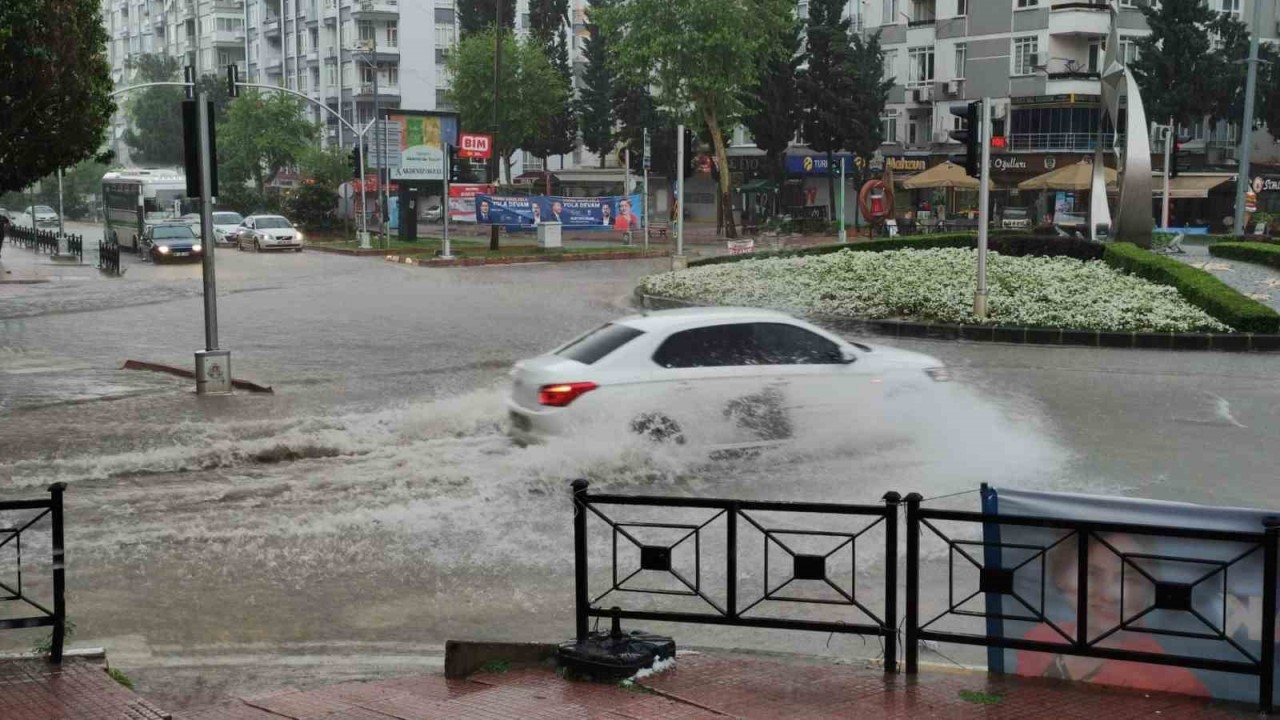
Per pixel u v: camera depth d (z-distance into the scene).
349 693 5.50
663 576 7.86
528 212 47.59
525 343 20.98
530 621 7.07
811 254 32.38
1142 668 5.36
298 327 23.67
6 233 62.72
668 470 10.66
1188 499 9.68
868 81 59.19
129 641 6.69
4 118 16.95
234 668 6.21
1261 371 17.75
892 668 5.66
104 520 9.26
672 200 68.06
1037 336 21.17
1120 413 13.90
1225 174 53.75
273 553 8.41
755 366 11.04
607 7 55.12
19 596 5.82
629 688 5.46
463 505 9.67
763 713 5.07
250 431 12.85
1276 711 5.02
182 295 31.27
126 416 14.02
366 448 11.84
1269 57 53.97
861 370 11.43
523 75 67.69
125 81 110.44
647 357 10.84
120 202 54.31
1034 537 5.43
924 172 57.44
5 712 5.01
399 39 82.69
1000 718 4.99
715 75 53.34
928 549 8.33
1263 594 5.01
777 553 8.30
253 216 52.03
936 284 25.06
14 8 16.23
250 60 96.75
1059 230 32.78
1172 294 23.28
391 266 41.12
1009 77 57.69
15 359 19.58
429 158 51.00
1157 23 52.69
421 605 7.35
